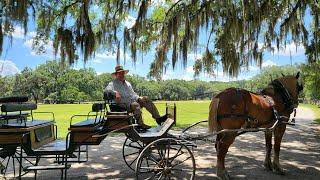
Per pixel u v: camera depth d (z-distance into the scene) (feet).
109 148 39.52
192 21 38.78
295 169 29.09
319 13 45.34
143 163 30.37
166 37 39.40
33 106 23.61
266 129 25.31
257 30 39.22
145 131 25.68
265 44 46.34
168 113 26.53
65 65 36.40
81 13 35.42
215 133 24.25
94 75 339.57
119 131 23.11
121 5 37.17
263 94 28.32
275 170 27.50
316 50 49.08
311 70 80.89
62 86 325.42
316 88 86.22
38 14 36.60
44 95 322.34
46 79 322.55
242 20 37.63
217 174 24.89
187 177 25.89
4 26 30.42
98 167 29.53
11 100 22.31
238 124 24.98
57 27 39.70
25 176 26.08
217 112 25.07
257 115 25.79
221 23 41.75
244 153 36.58
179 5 38.68
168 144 23.04
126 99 27.02
